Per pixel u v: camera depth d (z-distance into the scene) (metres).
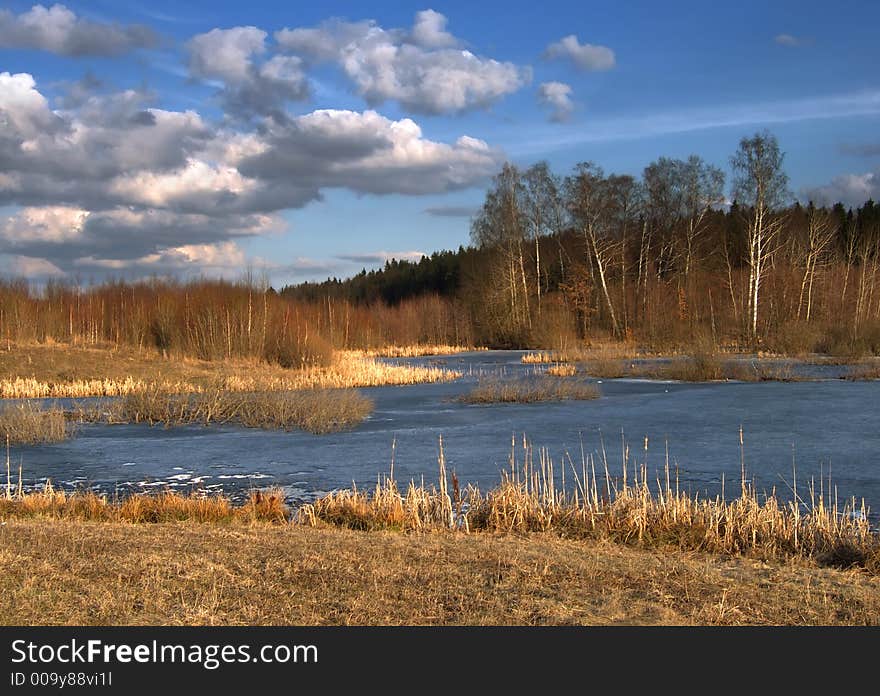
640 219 64.12
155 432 23.34
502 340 67.50
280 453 19.39
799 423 22.55
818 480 15.22
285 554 9.12
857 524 11.26
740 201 49.59
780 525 11.04
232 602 7.42
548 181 63.78
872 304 55.00
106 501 13.48
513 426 23.34
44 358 39.38
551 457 18.17
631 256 66.69
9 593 7.50
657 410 26.22
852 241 64.19
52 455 19.44
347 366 41.88
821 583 8.37
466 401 29.98
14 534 10.07
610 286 65.00
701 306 57.31
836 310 53.16
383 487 15.11
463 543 10.01
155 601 7.36
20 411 22.66
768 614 7.33
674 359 41.47
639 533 11.05
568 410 26.81
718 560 9.68
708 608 7.40
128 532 10.41
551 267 75.88
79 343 44.78
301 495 14.69
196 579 8.06
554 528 11.65
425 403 29.81
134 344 45.25
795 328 46.47
